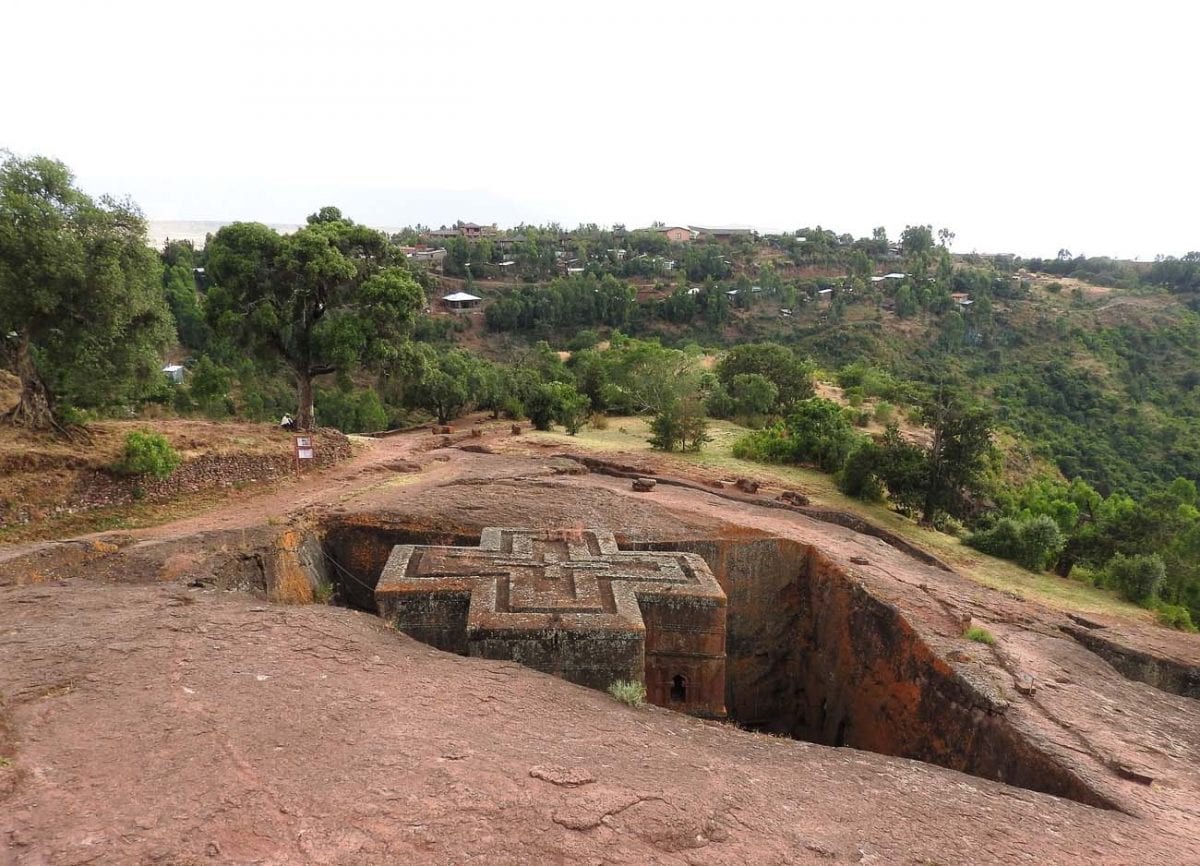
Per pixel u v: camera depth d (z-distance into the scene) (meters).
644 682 10.54
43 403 16.45
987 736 9.82
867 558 16.62
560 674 10.06
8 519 13.62
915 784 7.45
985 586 17.70
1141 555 20.20
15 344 15.94
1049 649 12.98
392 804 5.36
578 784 6.02
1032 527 21.31
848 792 6.99
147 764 5.62
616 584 11.80
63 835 4.71
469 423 41.78
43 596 9.70
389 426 44.88
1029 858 6.10
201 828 4.87
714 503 20.25
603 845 5.21
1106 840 6.63
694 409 30.91
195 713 6.48
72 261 14.67
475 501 17.48
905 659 12.33
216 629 8.65
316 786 5.50
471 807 5.43
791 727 16.38
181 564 12.20
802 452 29.31
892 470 23.84
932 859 5.84
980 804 7.12
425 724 6.80
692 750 7.48
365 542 15.76
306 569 14.47
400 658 8.62
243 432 21.88
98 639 8.07
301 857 4.68
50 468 14.94
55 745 5.82
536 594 11.23
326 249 23.33
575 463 23.89
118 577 11.60
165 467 16.41
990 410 23.33
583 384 46.84
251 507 17.02
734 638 16.23
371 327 24.03
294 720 6.53
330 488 19.16
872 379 55.31
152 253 16.66
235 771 5.61
